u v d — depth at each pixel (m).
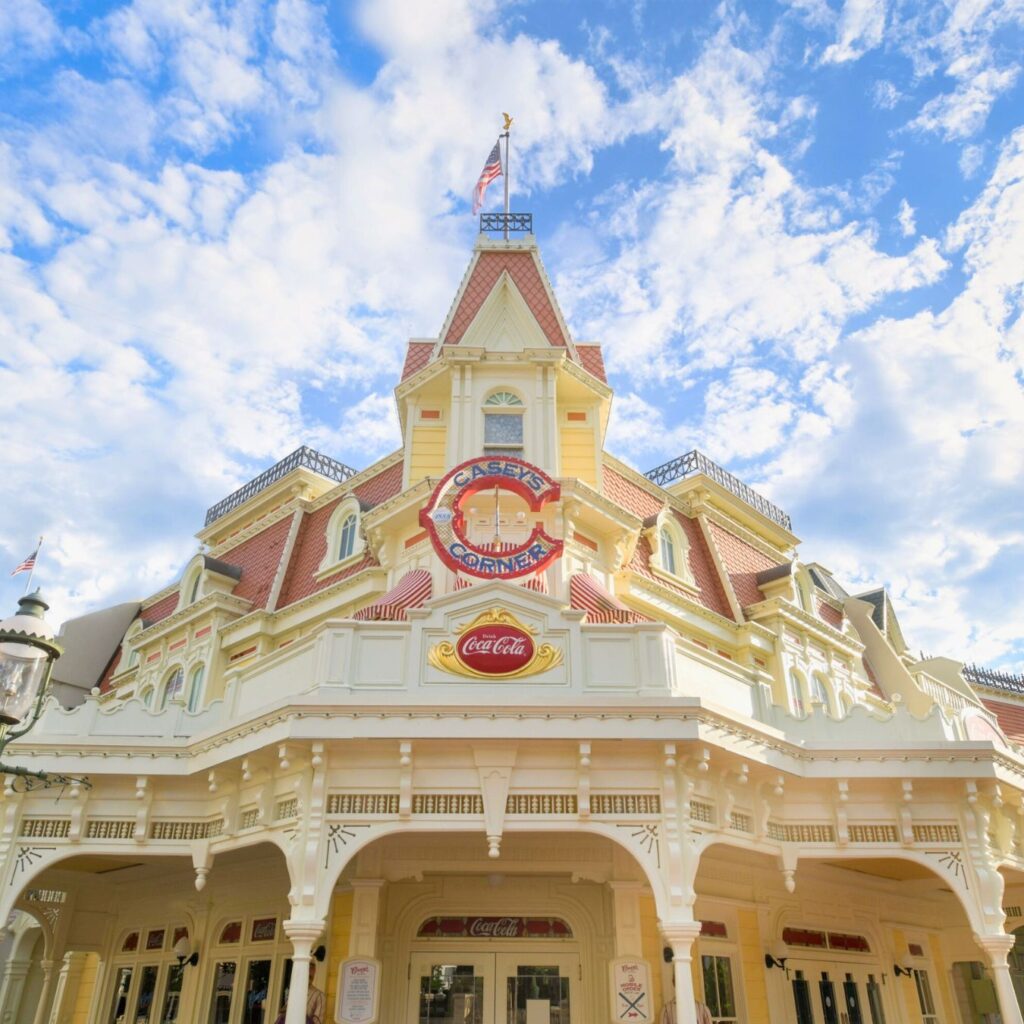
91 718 13.68
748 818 12.55
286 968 14.12
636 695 11.70
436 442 18.72
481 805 11.11
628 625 12.38
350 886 13.55
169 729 13.69
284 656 13.50
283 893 14.85
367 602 18.33
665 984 13.27
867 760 12.93
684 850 10.97
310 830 10.86
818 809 13.06
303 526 23.44
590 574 17.27
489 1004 13.23
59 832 12.70
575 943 13.65
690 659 13.08
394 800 11.15
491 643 12.16
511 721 11.15
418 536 17.55
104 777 12.93
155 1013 15.89
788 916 16.34
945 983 19.62
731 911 15.30
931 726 13.38
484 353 18.27
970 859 12.46
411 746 11.12
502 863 13.45
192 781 13.05
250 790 12.36
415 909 13.70
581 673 12.00
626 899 13.38
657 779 11.33
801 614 22.98
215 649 21.41
